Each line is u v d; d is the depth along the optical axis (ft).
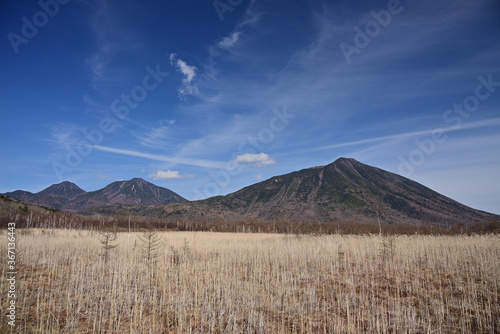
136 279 40.11
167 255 57.67
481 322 28.19
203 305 30.45
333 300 33.99
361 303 33.19
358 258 56.39
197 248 71.36
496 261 48.11
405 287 39.34
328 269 50.14
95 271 42.80
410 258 55.83
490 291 36.24
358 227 190.29
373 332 26.40
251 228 215.10
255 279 42.75
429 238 82.33
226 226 222.89
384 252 57.26
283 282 40.47
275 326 27.37
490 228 140.87
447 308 29.66
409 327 26.61
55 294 31.58
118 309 29.22
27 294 31.01
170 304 31.24
